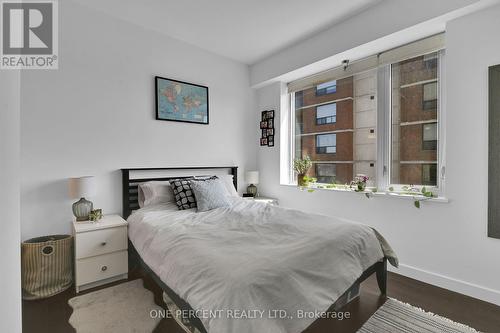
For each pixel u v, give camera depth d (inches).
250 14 103.2
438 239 88.0
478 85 78.5
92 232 85.0
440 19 83.0
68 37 95.3
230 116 147.1
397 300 78.1
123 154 108.7
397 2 90.4
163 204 104.0
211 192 103.4
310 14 103.0
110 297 79.5
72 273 89.0
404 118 102.8
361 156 117.6
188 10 100.7
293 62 130.3
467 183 81.4
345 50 107.1
